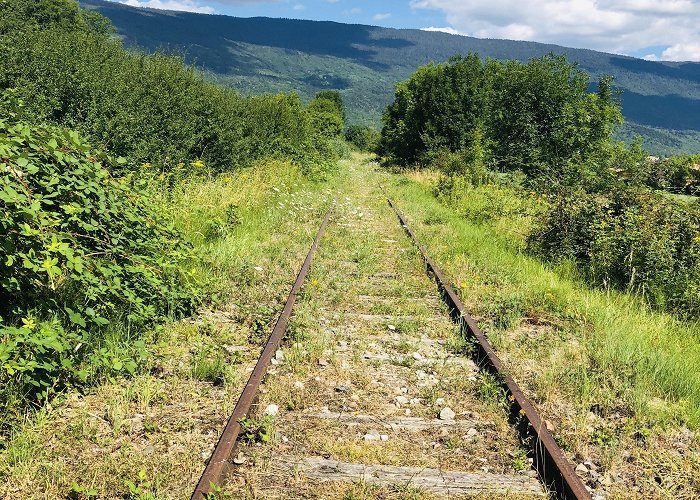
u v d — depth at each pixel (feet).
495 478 10.93
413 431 12.76
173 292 18.51
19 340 11.87
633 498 10.79
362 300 23.07
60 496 9.68
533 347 18.34
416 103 128.16
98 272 15.58
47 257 13.07
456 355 17.52
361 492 10.25
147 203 19.77
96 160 17.90
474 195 59.57
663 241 27.25
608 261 28.53
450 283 25.32
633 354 17.65
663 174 36.88
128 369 13.71
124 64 44.70
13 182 13.44
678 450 12.71
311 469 10.91
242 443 11.55
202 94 50.65
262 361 15.14
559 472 10.52
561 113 89.71
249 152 58.29
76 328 15.03
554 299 23.63
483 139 97.40
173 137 41.60
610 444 12.48
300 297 21.79
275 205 45.75
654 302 25.52
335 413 13.35
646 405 14.34
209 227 30.81
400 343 17.97
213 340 17.29
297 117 88.22
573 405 14.53
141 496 9.39
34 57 34.81
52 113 32.48
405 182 88.02
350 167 149.89
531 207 46.29
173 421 12.41
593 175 69.62
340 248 32.94
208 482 9.74
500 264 30.30
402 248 34.14
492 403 13.92
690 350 19.53
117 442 11.51
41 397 12.21
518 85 95.50
